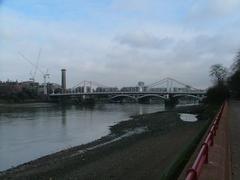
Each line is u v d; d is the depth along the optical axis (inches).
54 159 1563.7
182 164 674.8
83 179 1016.9
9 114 5403.5
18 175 1264.8
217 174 460.8
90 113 5644.7
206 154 477.4
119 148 1675.7
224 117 1432.1
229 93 5521.7
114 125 3415.4
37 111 6309.1
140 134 2423.7
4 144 2210.9
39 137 2554.1
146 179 887.7
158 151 1293.1
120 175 981.8
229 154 706.8
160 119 3831.2
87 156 1519.4
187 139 1563.7
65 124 3614.7
